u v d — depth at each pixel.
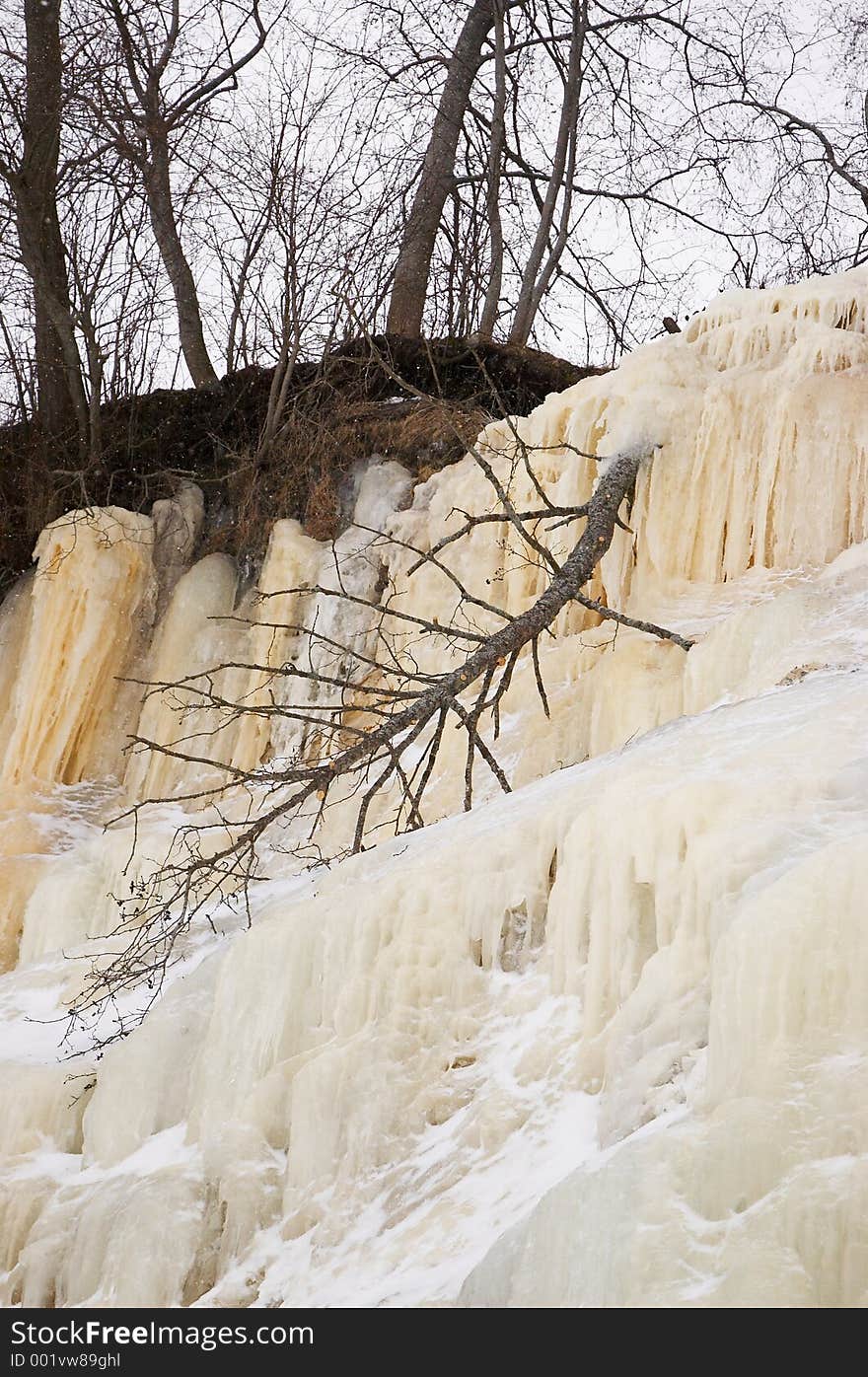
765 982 4.22
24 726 14.59
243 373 17.23
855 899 4.23
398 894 6.74
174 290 19.02
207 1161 6.55
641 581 11.44
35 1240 6.86
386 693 9.21
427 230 19.70
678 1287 3.68
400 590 13.65
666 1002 5.14
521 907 6.53
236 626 14.98
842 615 8.81
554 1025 5.88
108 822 13.67
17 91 17.25
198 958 9.40
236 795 13.66
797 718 6.26
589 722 10.27
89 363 17.22
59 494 16.78
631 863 5.66
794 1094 3.99
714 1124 4.03
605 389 12.04
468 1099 5.86
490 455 13.40
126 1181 6.91
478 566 12.78
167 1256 6.20
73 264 17.72
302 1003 6.96
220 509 16.22
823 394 10.91
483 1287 4.26
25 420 18.02
